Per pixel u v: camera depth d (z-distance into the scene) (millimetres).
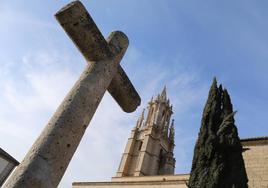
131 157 58406
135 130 63562
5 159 23844
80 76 4414
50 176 3219
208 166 11617
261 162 16234
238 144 11773
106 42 4676
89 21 4332
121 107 5605
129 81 5324
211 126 13148
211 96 14609
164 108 69562
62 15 4211
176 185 22797
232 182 10688
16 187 2873
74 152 3717
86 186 30844
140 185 25516
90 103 4102
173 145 64188
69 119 3725
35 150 3303
